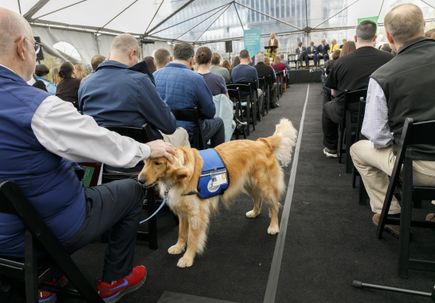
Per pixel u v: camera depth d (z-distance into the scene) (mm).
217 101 4105
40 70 5113
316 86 12602
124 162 1381
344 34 15477
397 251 2129
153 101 2232
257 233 2475
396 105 1864
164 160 1864
